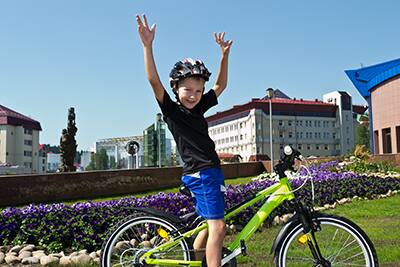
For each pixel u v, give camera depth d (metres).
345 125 84.44
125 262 3.46
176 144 3.41
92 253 5.37
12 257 5.33
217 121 92.19
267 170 25.92
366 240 3.50
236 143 84.19
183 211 7.49
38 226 6.35
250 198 3.52
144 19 3.30
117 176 16.50
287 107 80.56
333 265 3.60
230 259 3.37
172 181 18.70
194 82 3.36
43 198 14.45
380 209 8.91
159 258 3.45
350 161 22.27
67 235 5.89
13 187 13.81
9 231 6.42
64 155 27.16
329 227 3.63
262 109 79.44
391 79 36.25
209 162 3.26
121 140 97.69
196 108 3.43
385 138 37.62
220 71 3.82
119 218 6.32
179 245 3.48
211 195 3.22
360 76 40.91
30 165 79.62
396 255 4.74
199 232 3.46
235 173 24.27
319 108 83.00
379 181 12.51
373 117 39.12
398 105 35.38
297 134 80.69
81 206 7.61
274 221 7.01
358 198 10.99
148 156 53.91
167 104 3.29
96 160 102.50
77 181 15.31
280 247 3.49
